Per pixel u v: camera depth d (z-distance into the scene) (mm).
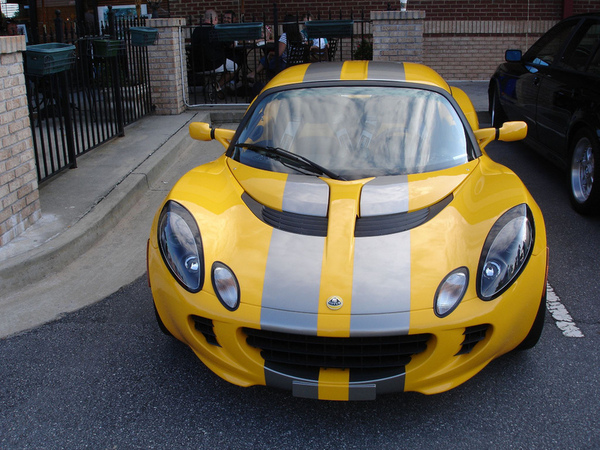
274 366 2658
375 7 11305
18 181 4582
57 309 3865
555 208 5477
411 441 2625
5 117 4359
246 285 2668
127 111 8469
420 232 2865
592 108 5000
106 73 7543
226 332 2646
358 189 3178
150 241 3127
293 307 2561
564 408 2805
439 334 2531
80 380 3117
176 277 2816
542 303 2928
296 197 3131
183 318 2764
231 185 3361
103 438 2680
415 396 2936
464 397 2910
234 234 2945
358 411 2836
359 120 3611
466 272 2674
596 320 3594
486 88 10891
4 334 3580
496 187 3207
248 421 2781
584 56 5598
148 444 2637
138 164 6484
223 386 3053
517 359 3205
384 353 2584
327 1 11320
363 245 2799
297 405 2895
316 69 4145
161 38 8906
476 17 11430
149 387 3051
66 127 6246
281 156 3465
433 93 3775
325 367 2625
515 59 6750
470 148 3588
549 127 5910
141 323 3688
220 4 11461
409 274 2645
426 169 3361
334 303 2543
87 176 6082
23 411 2877
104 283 4223
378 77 3900
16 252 4293
